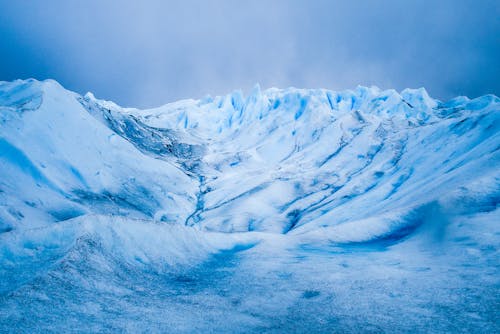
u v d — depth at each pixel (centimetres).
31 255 1157
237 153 14075
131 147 9131
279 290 1119
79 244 1168
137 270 1258
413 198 3425
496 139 4109
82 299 859
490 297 860
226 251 2127
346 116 13500
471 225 1736
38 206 4094
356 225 2555
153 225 1730
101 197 5859
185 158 13825
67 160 6084
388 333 720
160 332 724
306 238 2433
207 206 8594
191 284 1234
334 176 9081
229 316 859
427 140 7525
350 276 1245
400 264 1386
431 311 820
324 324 793
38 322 695
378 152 9244
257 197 8269
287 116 18625
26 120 5856
